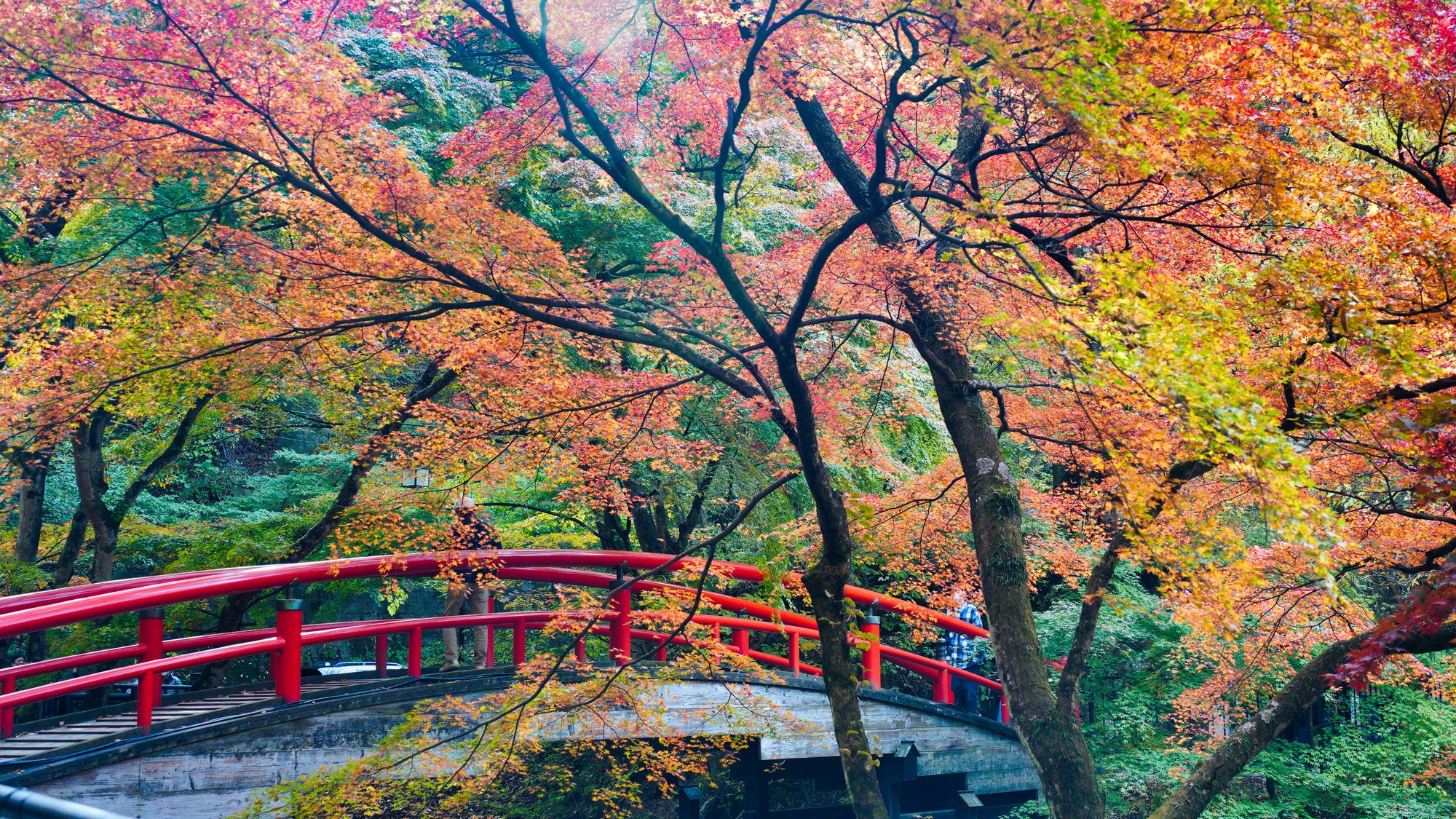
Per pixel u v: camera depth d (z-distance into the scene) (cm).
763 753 803
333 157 555
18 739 573
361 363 718
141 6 515
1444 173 544
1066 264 553
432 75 1030
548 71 499
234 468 1812
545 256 599
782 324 775
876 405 898
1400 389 465
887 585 1345
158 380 617
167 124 498
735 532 1188
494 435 676
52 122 524
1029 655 593
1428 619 473
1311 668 580
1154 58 468
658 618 702
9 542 1192
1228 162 455
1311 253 455
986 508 636
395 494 876
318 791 517
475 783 616
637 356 978
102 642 1033
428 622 703
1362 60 427
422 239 584
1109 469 581
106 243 856
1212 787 558
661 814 1273
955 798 940
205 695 729
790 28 525
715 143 749
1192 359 337
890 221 682
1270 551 696
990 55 365
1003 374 895
